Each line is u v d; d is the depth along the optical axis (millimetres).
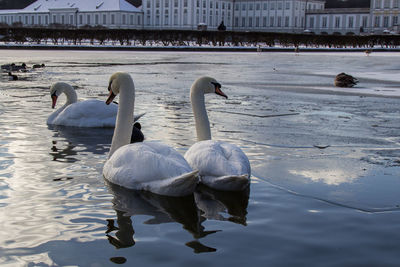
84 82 15516
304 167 5531
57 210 3984
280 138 7184
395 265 3068
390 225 3764
